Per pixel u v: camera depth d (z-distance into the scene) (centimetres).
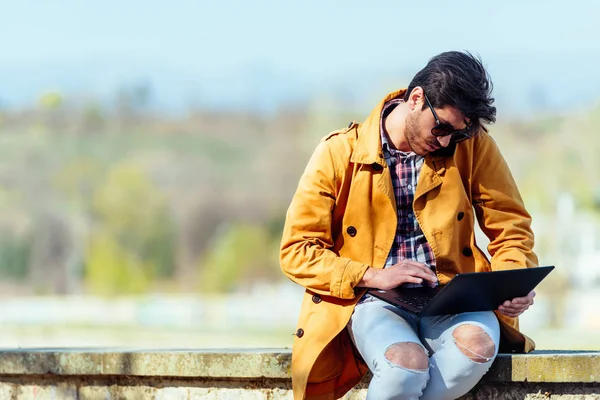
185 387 474
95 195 8731
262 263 8575
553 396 419
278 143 9062
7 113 9094
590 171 6900
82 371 489
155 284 8600
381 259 425
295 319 6694
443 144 412
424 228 424
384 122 432
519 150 7388
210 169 8925
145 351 481
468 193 439
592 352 436
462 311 406
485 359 393
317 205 426
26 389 509
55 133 8988
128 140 9019
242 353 457
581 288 5694
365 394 450
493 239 448
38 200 8694
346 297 413
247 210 8844
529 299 410
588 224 6262
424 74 411
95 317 7075
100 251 8550
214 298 7969
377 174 423
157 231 8675
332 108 9244
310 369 415
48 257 8619
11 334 5044
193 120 9225
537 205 6775
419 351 388
